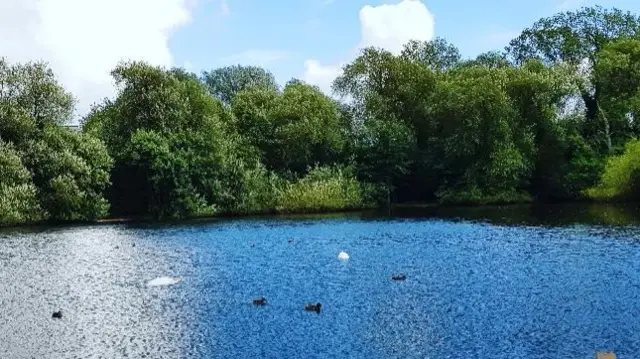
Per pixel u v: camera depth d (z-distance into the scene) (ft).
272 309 70.33
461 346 55.93
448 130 234.99
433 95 234.79
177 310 71.00
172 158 195.31
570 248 109.09
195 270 96.12
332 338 59.06
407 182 246.88
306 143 230.48
